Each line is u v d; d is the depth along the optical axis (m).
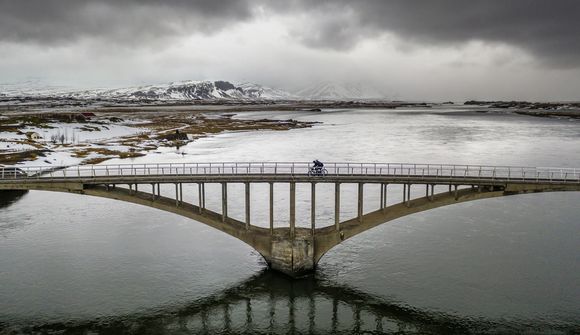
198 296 41.25
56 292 41.47
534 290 41.50
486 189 44.34
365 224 44.75
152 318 37.75
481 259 48.06
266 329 36.56
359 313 38.66
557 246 51.38
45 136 133.50
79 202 71.19
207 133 168.75
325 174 44.69
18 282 43.22
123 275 44.97
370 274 45.06
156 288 42.50
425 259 48.25
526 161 100.31
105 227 58.94
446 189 74.62
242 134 166.25
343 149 122.25
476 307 39.00
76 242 53.44
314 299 40.84
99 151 112.00
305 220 60.03
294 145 132.38
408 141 141.75
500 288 41.94
